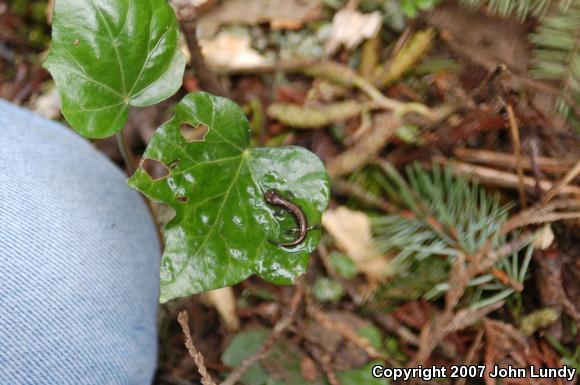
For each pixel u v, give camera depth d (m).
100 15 0.57
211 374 0.68
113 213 0.63
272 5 0.74
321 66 0.73
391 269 0.68
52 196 0.60
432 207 0.68
